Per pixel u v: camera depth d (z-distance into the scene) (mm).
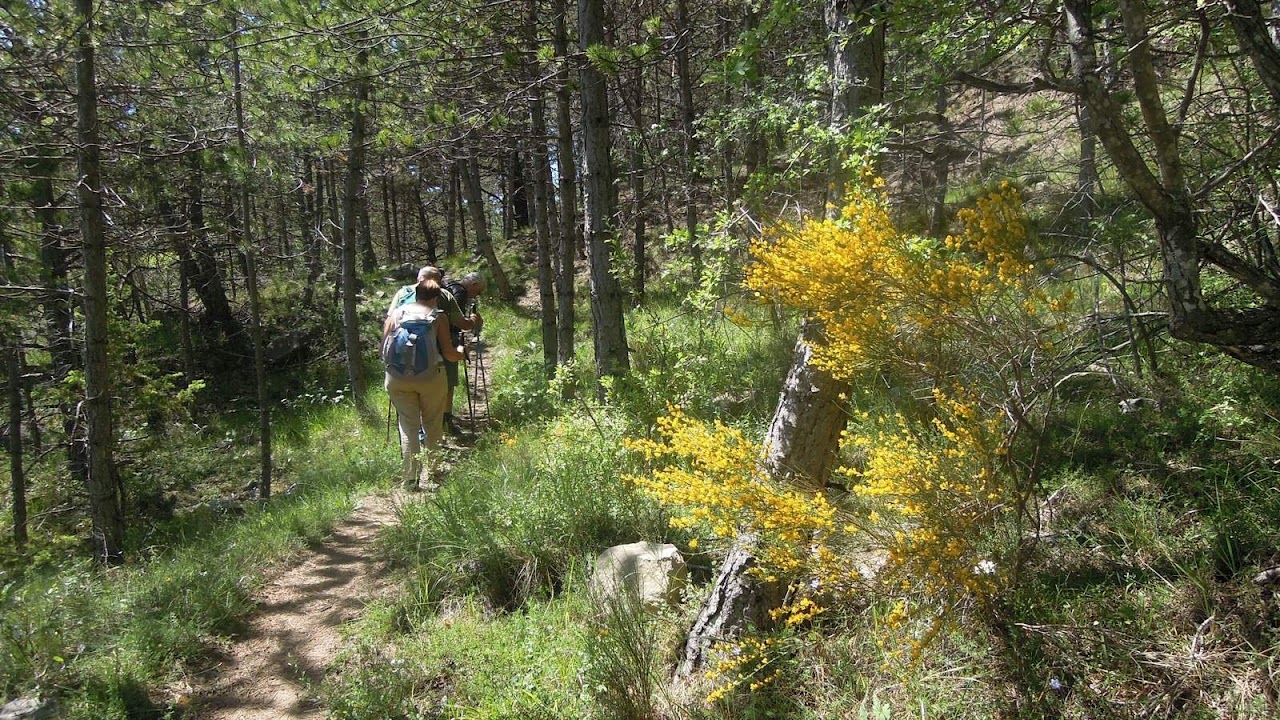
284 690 3828
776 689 2984
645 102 11820
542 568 4305
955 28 3699
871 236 2604
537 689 3291
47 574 5684
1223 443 3373
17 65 7039
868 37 3557
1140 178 2285
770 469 3186
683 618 3561
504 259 21672
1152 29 2805
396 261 31828
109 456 7211
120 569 6020
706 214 11062
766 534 2965
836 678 2951
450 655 3756
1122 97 3336
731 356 6551
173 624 4234
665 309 10477
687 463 4449
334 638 4270
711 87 9922
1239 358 2504
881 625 2928
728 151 8227
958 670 2730
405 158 9367
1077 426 3934
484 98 8180
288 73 8438
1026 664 2635
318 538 5699
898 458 2750
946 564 2625
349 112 10008
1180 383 3775
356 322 12125
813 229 2713
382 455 8266
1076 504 3389
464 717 3223
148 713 3637
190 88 7809
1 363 9852
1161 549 2963
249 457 11367
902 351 2730
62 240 8086
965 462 2785
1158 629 2654
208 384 15781
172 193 8992
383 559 5191
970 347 2711
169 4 7695
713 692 2838
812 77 4176
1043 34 3533
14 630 3920
